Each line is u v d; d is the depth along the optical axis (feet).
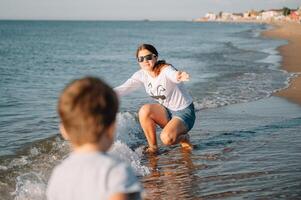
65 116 5.96
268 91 40.01
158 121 21.11
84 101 5.88
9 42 153.17
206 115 29.66
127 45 140.77
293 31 231.50
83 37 205.57
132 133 24.84
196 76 51.42
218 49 111.45
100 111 5.91
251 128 25.59
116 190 5.72
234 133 24.45
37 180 17.10
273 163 18.57
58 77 54.85
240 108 32.14
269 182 16.20
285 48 105.91
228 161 19.16
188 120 20.85
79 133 5.97
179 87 20.57
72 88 6.04
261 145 21.70
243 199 14.66
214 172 17.72
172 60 76.07
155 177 17.42
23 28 368.07
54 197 6.13
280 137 23.27
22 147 21.70
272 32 236.84
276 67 61.87
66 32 281.74
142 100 35.37
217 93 38.91
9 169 18.28
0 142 22.61
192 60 76.07
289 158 19.26
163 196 15.28
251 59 77.30
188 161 19.44
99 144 6.16
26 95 38.86
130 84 20.80
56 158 20.06
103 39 185.16
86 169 5.94
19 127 26.18
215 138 23.47
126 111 30.19
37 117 29.25
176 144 22.30
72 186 5.95
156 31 319.06
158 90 20.40
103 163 5.95
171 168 18.52
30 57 90.27
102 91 6.01
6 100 35.91
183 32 294.05
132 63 76.07
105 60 82.84
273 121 27.48
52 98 37.45
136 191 5.87
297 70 57.93
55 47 128.16
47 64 74.13
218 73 54.60
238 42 151.02
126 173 5.89
